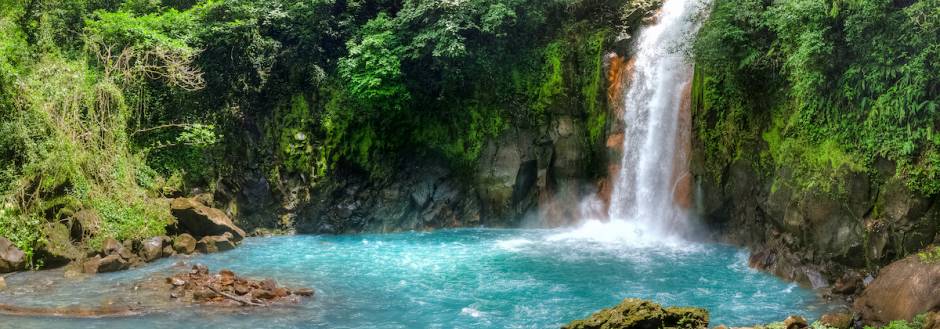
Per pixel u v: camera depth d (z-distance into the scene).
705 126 19.41
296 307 13.08
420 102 25.22
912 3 13.05
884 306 11.68
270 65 24.33
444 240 21.78
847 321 11.22
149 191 20.86
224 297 13.36
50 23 21.48
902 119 13.13
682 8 21.95
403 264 17.66
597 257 18.23
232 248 20.16
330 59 25.17
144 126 22.38
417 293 14.40
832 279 14.27
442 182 25.25
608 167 23.67
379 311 12.91
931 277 11.13
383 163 24.80
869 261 13.54
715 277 15.65
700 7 20.22
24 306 12.62
